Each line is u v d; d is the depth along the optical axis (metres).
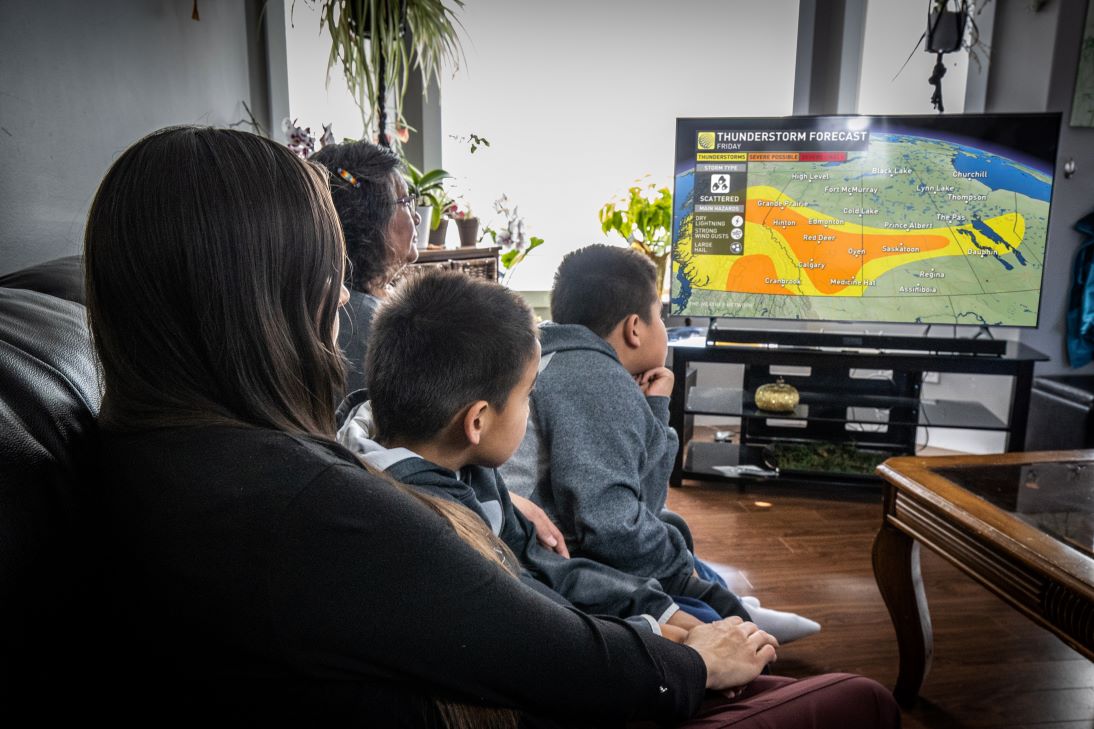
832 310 3.03
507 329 0.89
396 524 0.58
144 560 0.56
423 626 0.57
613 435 1.26
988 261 2.89
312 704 0.57
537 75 3.60
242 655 0.55
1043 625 1.31
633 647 0.72
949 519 1.52
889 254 2.95
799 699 0.87
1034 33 3.29
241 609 0.54
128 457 0.59
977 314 2.94
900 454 3.17
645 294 1.44
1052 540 1.37
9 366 0.63
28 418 0.60
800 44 3.55
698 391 3.34
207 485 0.56
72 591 0.59
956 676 1.89
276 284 0.62
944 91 3.57
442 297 0.90
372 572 0.56
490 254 3.05
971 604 2.23
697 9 3.55
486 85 3.60
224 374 0.61
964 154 2.82
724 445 3.43
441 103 3.61
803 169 2.93
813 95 3.62
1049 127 2.75
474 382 0.87
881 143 2.86
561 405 1.28
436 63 3.17
